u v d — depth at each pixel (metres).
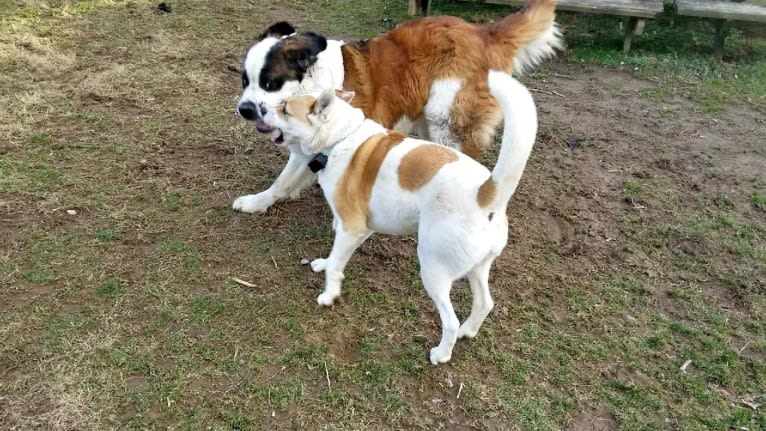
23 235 3.67
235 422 2.68
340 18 7.11
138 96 5.27
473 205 2.68
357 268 3.68
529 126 2.44
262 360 3.00
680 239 4.06
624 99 5.84
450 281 2.85
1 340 2.99
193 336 3.10
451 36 3.92
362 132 3.18
